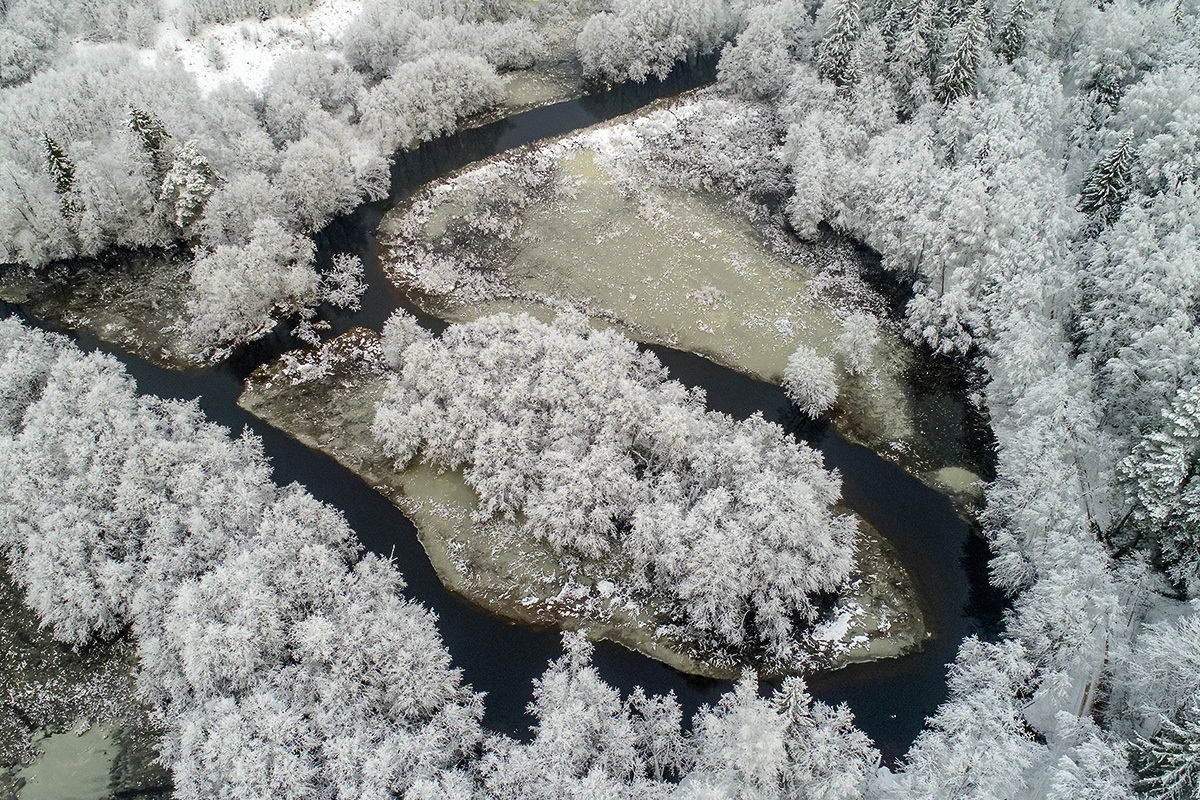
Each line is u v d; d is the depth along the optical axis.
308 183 66.00
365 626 38.28
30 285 64.56
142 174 65.12
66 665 40.97
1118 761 30.14
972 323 53.78
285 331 60.28
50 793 36.38
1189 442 37.81
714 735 33.88
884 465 49.88
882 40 70.75
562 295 62.00
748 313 59.62
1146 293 45.31
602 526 43.50
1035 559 40.84
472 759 35.91
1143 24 63.97
